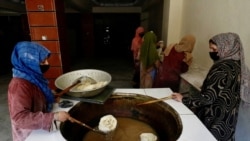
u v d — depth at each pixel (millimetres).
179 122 1030
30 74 966
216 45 1179
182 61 2229
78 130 1166
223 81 1093
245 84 1190
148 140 1045
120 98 1352
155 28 5258
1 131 2145
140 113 1351
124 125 1284
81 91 1176
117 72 4969
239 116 1439
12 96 887
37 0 2920
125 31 7969
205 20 2311
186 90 2111
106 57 7395
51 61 3236
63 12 3562
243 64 1170
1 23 5680
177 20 3045
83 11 6914
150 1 5105
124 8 7473
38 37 3113
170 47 2531
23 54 931
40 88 1020
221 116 1145
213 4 2125
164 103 1223
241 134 1488
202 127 988
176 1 2955
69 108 1146
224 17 1939
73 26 7359
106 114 1367
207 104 1142
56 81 1282
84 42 7535
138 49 3518
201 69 2389
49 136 904
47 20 3020
